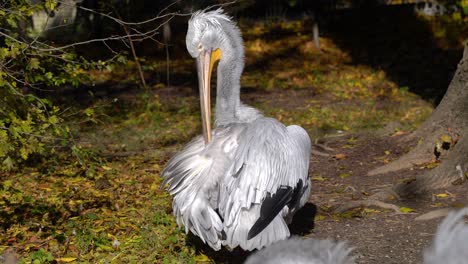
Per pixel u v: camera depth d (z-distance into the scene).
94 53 24.84
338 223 9.92
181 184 7.91
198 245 9.05
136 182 12.60
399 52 29.02
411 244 8.95
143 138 17.03
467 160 11.31
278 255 3.00
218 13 8.74
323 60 28.66
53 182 12.77
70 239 9.53
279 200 7.72
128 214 10.62
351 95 22.33
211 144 8.01
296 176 8.02
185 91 23.77
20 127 8.57
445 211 9.95
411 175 12.45
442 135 13.12
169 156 15.11
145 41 29.08
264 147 7.75
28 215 10.71
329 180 12.49
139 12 20.53
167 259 8.53
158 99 22.23
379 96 22.06
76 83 9.63
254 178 7.59
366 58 28.70
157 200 11.20
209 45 8.50
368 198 10.96
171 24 26.59
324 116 18.95
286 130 8.22
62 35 22.28
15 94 9.04
